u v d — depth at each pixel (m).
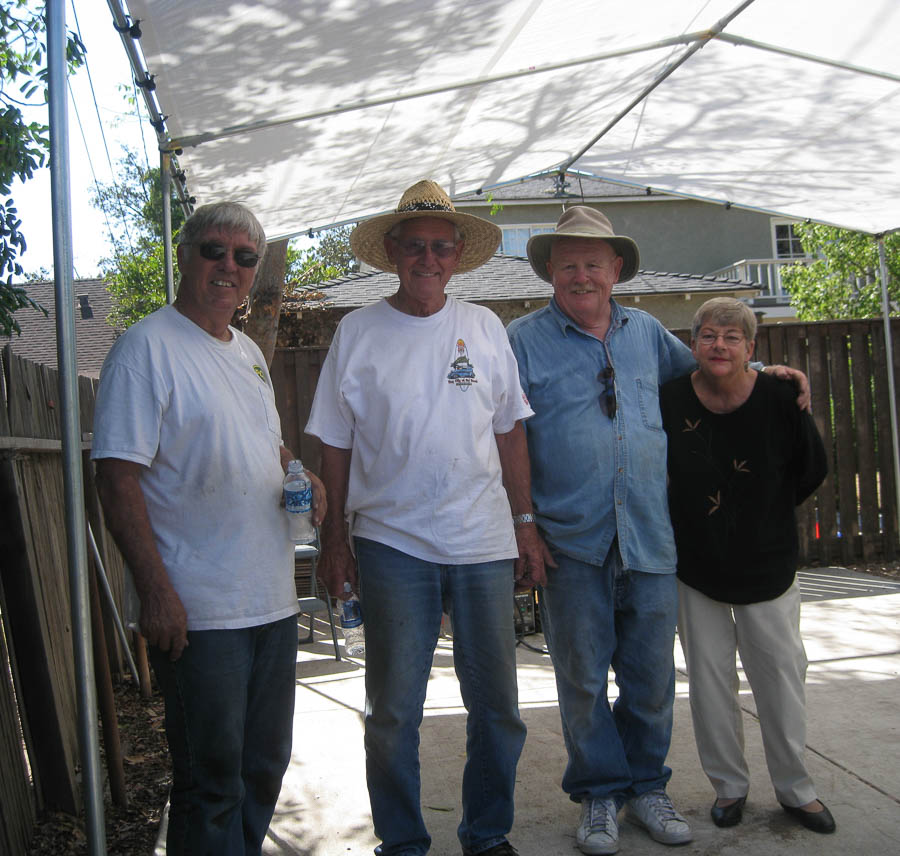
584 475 3.00
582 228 3.04
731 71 4.33
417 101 4.16
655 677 3.05
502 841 2.80
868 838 2.95
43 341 17.27
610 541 2.98
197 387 2.36
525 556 2.94
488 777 2.81
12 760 3.01
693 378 3.18
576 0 3.42
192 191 4.86
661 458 3.08
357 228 2.97
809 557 7.50
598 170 5.91
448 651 5.69
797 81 4.38
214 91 3.62
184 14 2.99
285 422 7.19
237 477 2.39
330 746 4.06
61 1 2.29
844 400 7.47
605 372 3.06
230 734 2.35
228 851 2.36
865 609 6.01
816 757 3.60
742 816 3.14
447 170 5.43
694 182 5.93
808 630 5.54
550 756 3.80
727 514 3.03
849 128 4.82
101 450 2.25
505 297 12.59
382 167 4.99
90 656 2.27
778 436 3.04
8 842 2.84
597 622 3.01
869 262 13.21
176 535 2.35
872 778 3.39
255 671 2.51
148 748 4.27
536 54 3.92
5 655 3.10
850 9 3.68
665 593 3.05
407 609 2.72
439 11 3.30
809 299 14.36
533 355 3.11
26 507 3.50
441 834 3.17
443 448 2.72
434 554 2.72
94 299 21.11
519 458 2.97
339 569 2.89
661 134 5.16
